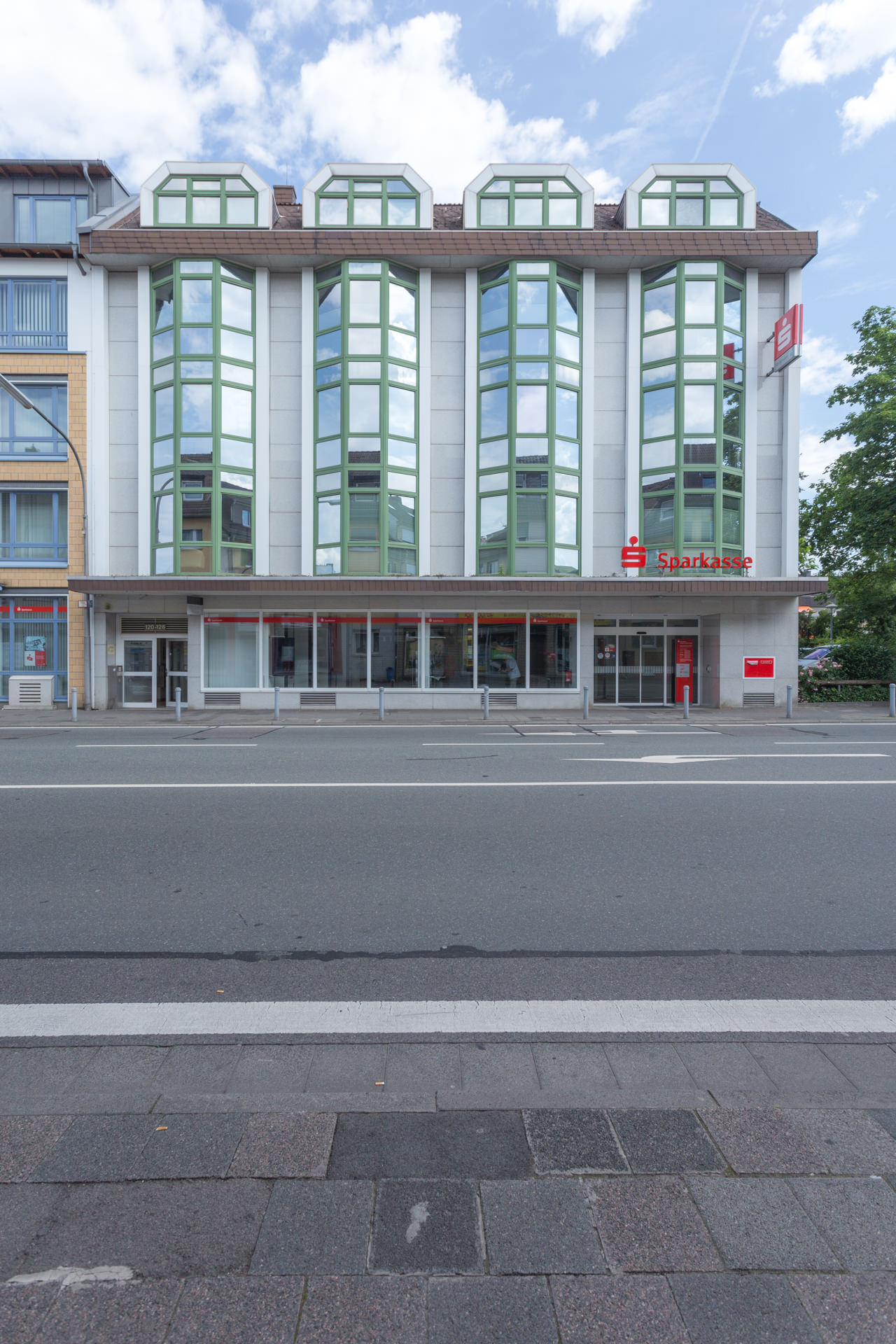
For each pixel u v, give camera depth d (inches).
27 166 757.9
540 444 717.3
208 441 709.3
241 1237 72.2
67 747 434.3
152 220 720.3
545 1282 67.3
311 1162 83.3
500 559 722.8
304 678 740.0
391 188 728.3
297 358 736.3
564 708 735.1
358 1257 69.8
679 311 715.4
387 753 404.2
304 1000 128.8
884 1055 110.1
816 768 351.9
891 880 191.5
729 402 727.1
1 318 740.7
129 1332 61.9
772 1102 95.8
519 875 194.5
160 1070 105.9
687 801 278.4
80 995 131.0
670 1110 93.9
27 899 178.9
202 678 733.9
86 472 734.5
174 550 709.9
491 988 133.0
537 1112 93.4
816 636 1277.1
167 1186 79.4
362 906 173.3
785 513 735.7
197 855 211.6
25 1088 100.7
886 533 816.9
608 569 741.3
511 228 721.0
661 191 730.2
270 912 170.2
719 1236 72.6
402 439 726.5
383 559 713.6
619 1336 62.0
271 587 692.7
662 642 767.7
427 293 732.7
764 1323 63.2
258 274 727.7
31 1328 62.4
